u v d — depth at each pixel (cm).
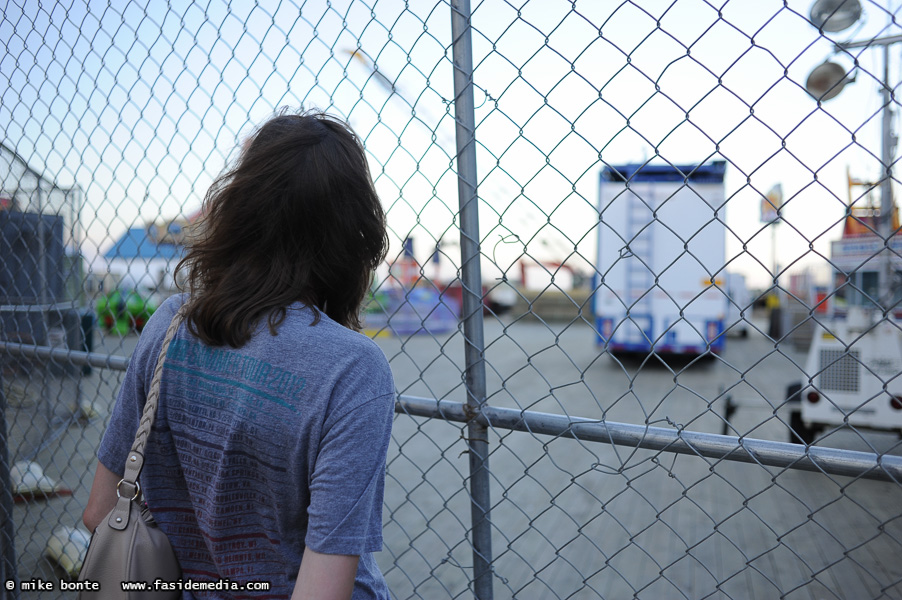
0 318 232
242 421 85
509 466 527
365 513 81
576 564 351
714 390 896
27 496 325
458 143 129
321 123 96
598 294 1082
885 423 483
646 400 817
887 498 431
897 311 478
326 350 84
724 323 1038
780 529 391
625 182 111
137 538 93
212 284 93
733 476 489
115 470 100
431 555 362
